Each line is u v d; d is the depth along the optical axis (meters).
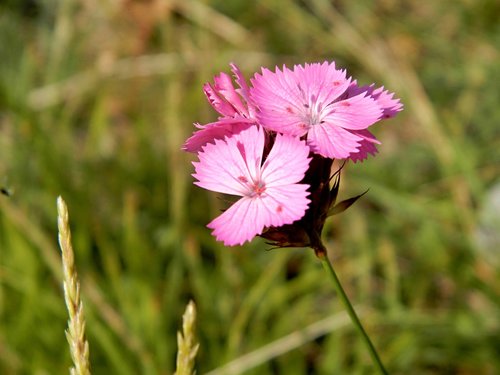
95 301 0.29
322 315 0.33
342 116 0.17
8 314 0.31
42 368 0.29
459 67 0.46
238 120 0.17
